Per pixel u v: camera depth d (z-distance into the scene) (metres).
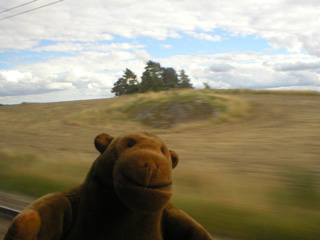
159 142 1.72
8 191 8.12
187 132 19.08
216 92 35.44
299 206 6.61
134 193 1.39
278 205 6.67
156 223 1.69
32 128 25.47
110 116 25.98
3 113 41.19
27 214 1.44
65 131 22.86
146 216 1.63
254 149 13.64
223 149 13.96
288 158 11.82
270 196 7.33
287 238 5.02
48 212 1.53
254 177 9.34
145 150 1.54
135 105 27.02
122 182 1.42
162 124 21.89
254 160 11.70
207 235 1.82
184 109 23.67
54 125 26.25
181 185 8.10
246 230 5.29
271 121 20.27
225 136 17.06
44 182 8.80
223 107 23.50
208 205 6.49
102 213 1.62
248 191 7.74
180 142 16.14
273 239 5.00
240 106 24.12
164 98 27.14
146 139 1.68
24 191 8.11
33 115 36.38
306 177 9.15
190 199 6.84
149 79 58.06
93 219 1.62
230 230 5.28
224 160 11.89
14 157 12.64
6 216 5.92
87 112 28.59
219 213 6.04
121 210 1.61
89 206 1.65
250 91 35.81
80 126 24.56
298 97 30.45
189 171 9.61
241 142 15.30
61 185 8.48
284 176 9.39
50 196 1.62
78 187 1.77
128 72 62.22
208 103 24.22
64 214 1.62
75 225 1.66
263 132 17.34
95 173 1.70
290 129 17.64
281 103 26.34
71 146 16.70
